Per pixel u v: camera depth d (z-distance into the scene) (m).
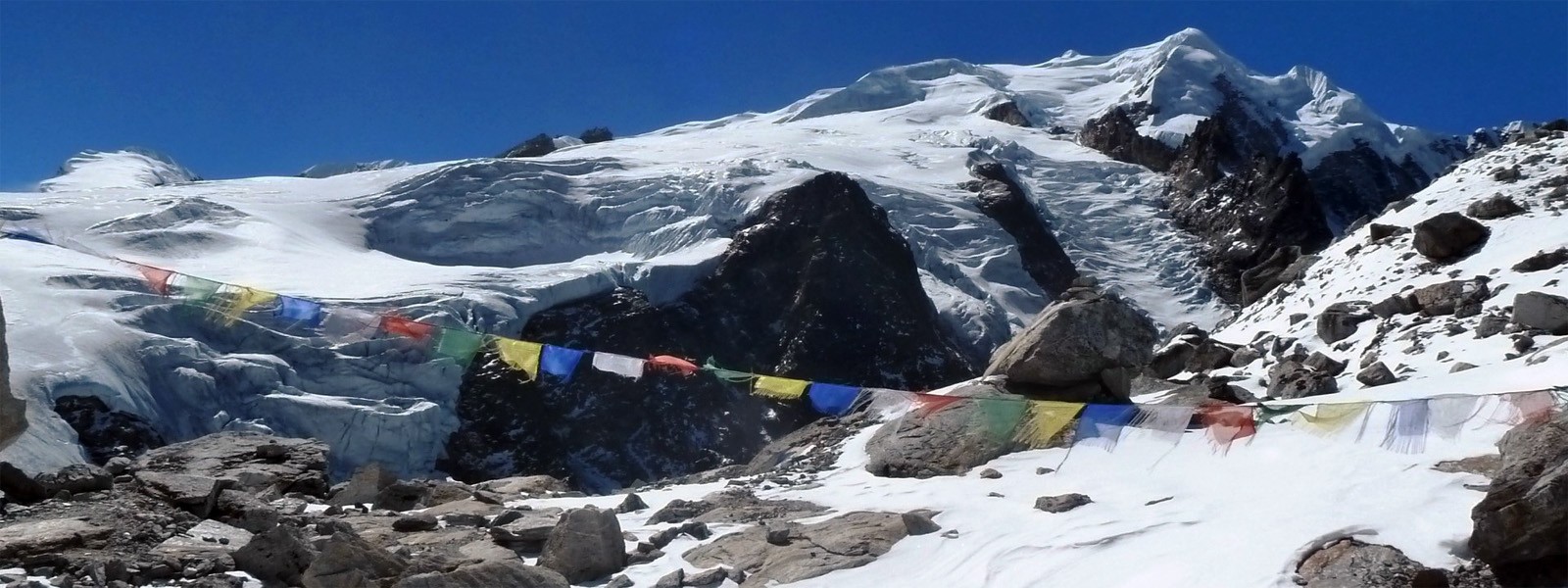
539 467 62.16
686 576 12.02
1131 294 106.56
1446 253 26.52
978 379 20.48
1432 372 19.91
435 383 63.00
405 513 15.20
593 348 71.06
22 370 50.22
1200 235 116.19
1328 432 12.08
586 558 12.16
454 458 60.62
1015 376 19.75
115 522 13.05
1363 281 27.41
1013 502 14.01
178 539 12.67
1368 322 24.12
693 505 15.23
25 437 46.62
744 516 14.45
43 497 14.63
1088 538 12.03
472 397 63.78
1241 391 20.25
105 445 49.03
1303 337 25.02
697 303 81.69
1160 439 15.98
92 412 50.34
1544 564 10.18
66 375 50.84
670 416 68.94
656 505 16.14
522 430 63.22
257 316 61.47
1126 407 12.47
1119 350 19.67
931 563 12.05
